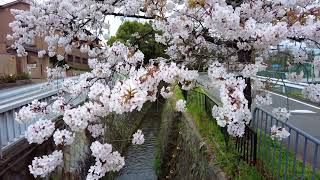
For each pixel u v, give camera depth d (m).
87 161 9.60
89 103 3.19
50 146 6.93
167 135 11.63
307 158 5.23
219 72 3.41
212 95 8.69
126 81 3.05
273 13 3.89
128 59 3.88
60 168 7.12
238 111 2.79
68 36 5.55
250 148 4.79
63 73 6.30
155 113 22.28
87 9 5.16
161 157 11.87
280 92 12.67
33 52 16.88
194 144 7.25
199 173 6.19
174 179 9.10
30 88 15.06
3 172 5.17
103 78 3.92
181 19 4.30
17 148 5.74
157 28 4.60
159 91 3.93
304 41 3.96
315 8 3.71
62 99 3.74
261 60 4.06
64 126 4.29
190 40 4.59
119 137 13.59
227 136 5.80
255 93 4.76
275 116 4.39
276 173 4.28
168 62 4.34
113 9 5.14
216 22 3.29
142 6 4.89
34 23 5.82
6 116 5.79
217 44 4.54
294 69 4.70
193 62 4.43
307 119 9.37
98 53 5.12
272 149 5.09
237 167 4.75
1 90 15.88
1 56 21.98
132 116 18.36
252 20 3.34
